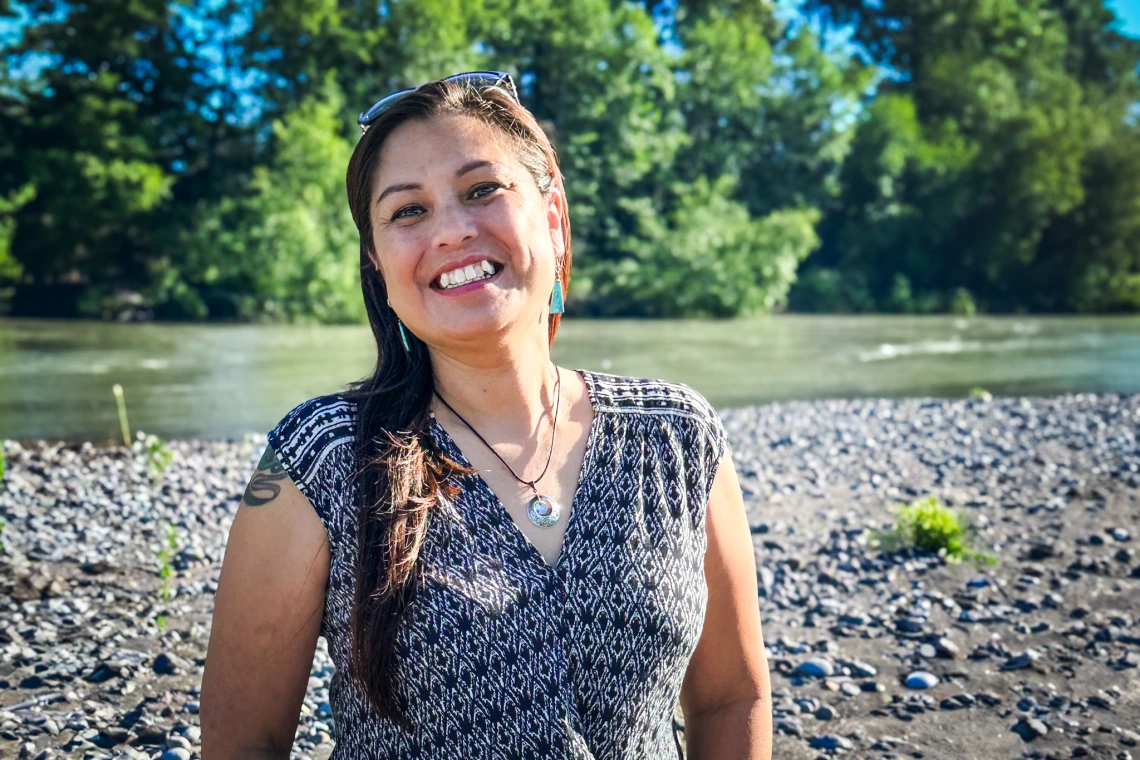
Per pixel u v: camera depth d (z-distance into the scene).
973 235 45.94
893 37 54.12
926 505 6.06
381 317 1.62
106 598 4.68
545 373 1.63
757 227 36.91
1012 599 5.11
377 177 1.57
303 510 1.49
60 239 32.25
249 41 35.09
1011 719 3.71
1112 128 46.66
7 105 33.78
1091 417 11.39
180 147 35.88
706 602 1.63
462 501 1.48
